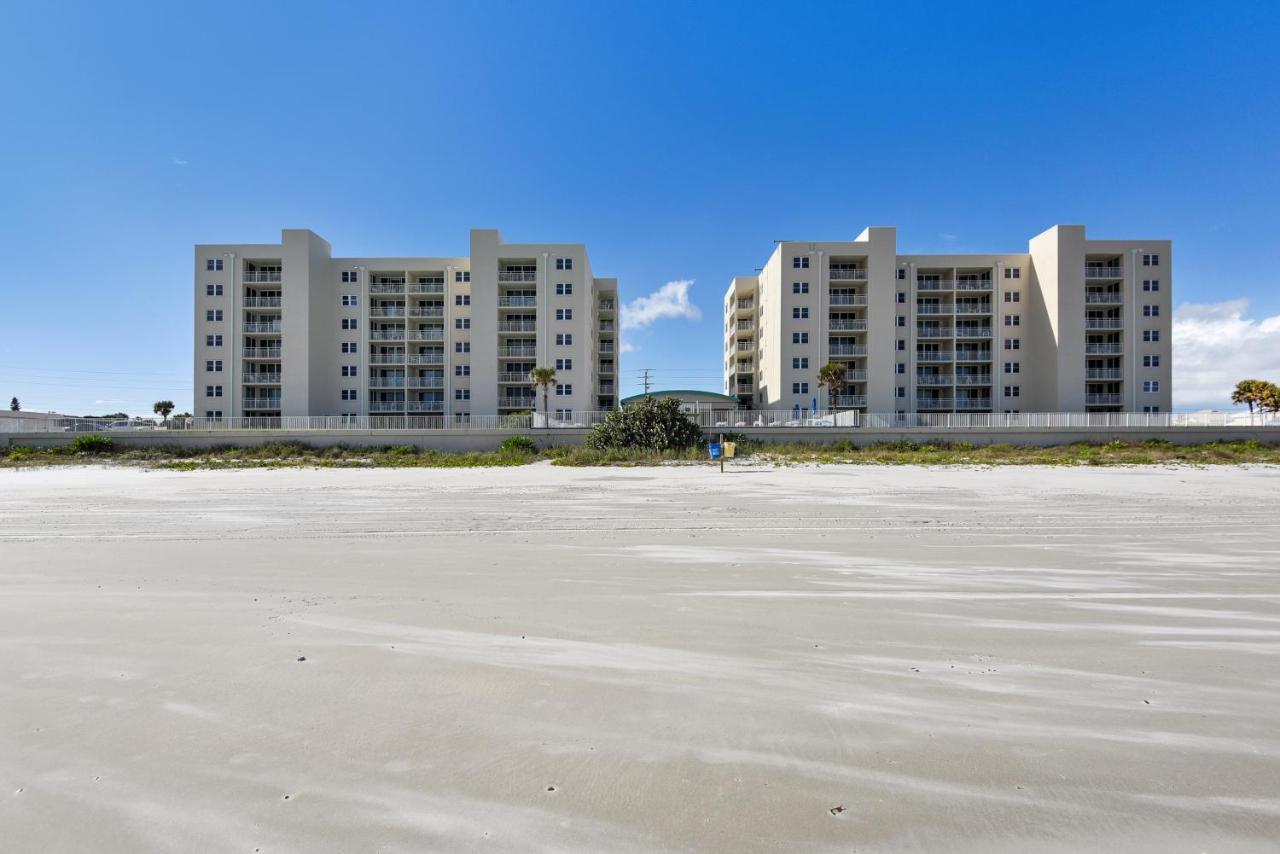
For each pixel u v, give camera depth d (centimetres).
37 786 277
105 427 4050
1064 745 304
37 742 314
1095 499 1359
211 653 438
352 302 5078
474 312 4844
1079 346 4712
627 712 346
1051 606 551
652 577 667
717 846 233
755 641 463
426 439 3550
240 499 1446
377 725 331
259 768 290
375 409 5047
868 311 4869
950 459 2867
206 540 908
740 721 334
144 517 1152
